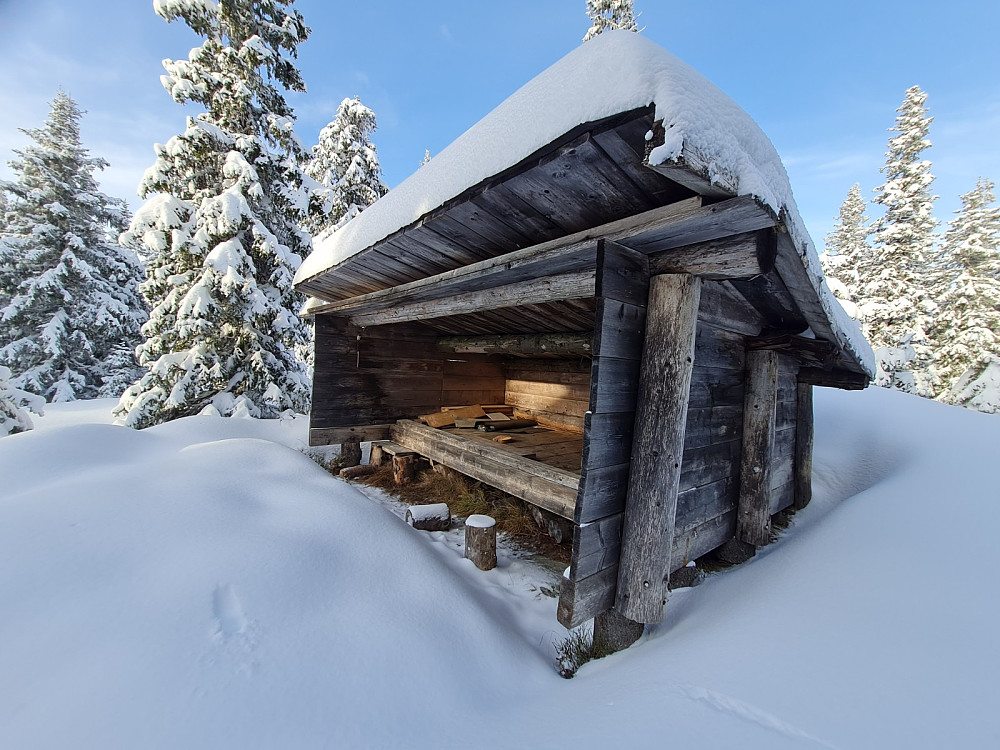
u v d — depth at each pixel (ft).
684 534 7.93
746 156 4.54
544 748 3.92
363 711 4.54
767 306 8.71
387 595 6.73
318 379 16.80
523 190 5.73
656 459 6.46
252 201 24.39
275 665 4.89
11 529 6.47
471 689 5.26
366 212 9.57
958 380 46.75
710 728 3.77
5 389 23.09
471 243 8.00
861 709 3.72
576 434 16.63
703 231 5.45
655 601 6.34
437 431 15.85
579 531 6.12
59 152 43.62
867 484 12.19
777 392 10.64
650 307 6.72
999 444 11.66
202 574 6.05
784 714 3.80
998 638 4.35
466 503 13.98
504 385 22.09
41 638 4.73
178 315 21.85
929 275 54.24
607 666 6.06
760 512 9.25
